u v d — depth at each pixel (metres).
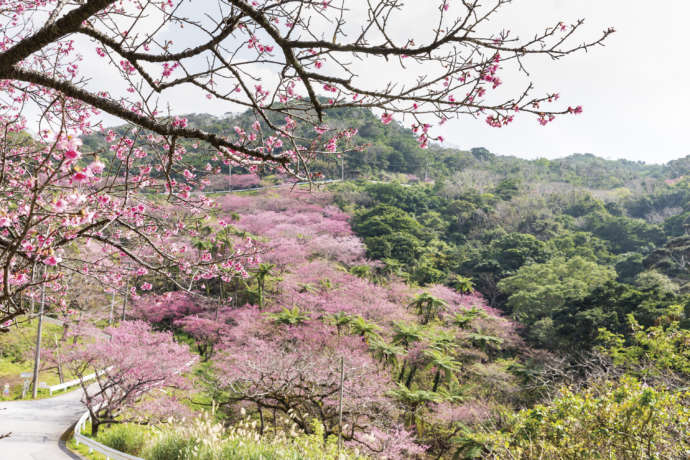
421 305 40.34
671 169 134.12
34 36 3.24
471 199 82.19
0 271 3.40
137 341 25.98
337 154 4.82
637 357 20.42
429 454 24.19
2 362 27.75
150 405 21.05
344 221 67.62
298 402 18.11
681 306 27.77
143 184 4.87
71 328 29.31
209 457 8.47
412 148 116.38
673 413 7.64
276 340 30.77
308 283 42.97
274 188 80.75
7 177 4.23
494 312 46.09
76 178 2.65
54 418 19.16
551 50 3.46
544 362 29.62
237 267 6.64
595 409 8.19
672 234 71.44
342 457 8.88
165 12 3.87
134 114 3.71
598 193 100.88
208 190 76.75
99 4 3.14
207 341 36.12
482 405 25.86
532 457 7.82
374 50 3.57
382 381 23.75
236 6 3.52
